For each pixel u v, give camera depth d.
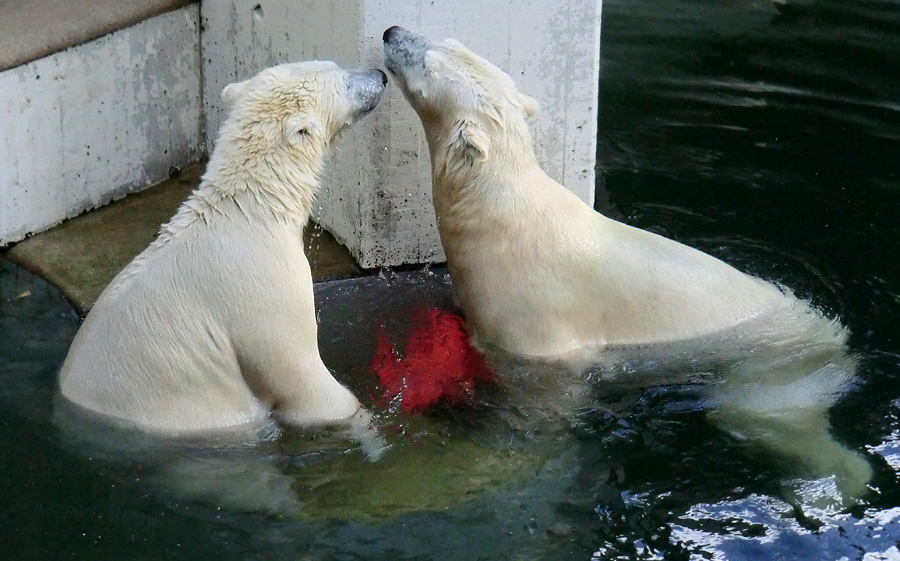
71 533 4.44
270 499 4.69
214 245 4.96
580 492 4.84
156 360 4.85
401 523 4.59
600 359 5.74
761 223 7.04
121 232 6.75
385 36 5.70
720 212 7.16
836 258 6.64
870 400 5.41
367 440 5.11
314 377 5.09
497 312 5.71
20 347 5.59
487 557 4.44
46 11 6.59
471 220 5.63
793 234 6.91
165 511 4.59
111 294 5.00
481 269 5.68
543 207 5.66
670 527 4.64
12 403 5.11
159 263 4.96
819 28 9.39
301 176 5.13
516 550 4.48
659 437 5.21
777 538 4.59
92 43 6.59
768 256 6.65
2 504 4.55
